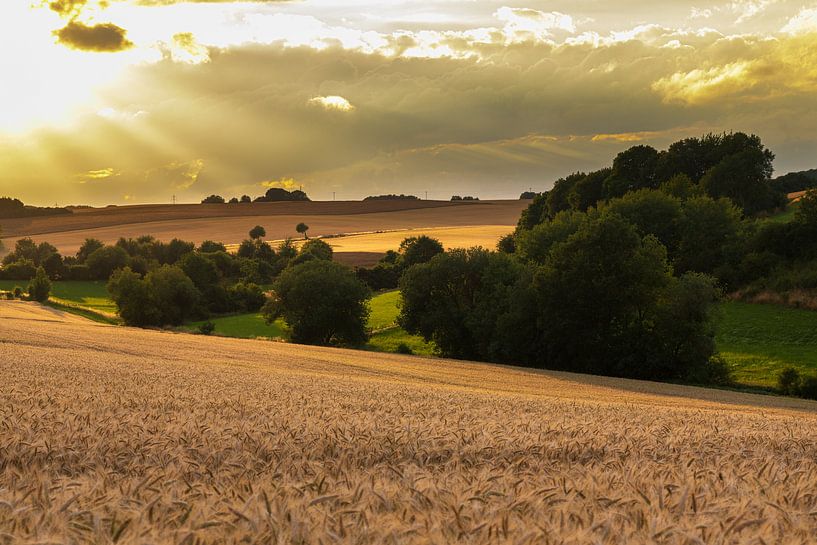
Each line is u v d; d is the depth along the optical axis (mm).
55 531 3430
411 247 121375
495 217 195250
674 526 3555
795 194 113875
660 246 56438
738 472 6078
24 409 10984
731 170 101250
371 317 87562
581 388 40219
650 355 52688
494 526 3572
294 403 14758
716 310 53000
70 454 6852
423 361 53844
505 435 9250
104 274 135500
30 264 133750
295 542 3354
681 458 7852
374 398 18531
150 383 20281
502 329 59656
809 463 7594
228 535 3428
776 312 62500
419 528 3492
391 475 5965
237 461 6621
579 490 4785
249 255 146500
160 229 181625
